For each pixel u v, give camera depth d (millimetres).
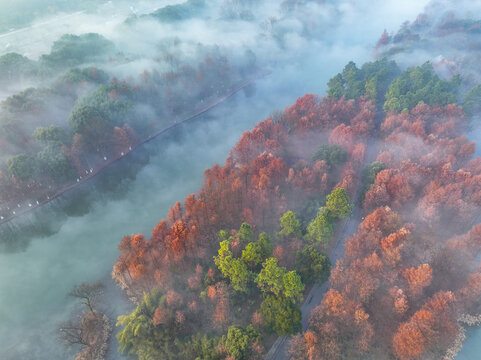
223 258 109812
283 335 94875
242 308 109188
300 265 112625
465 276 111688
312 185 155000
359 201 152375
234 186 143125
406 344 90562
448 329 96875
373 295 104812
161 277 115000
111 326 113875
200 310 109750
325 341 93250
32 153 178000
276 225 140875
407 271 105000
